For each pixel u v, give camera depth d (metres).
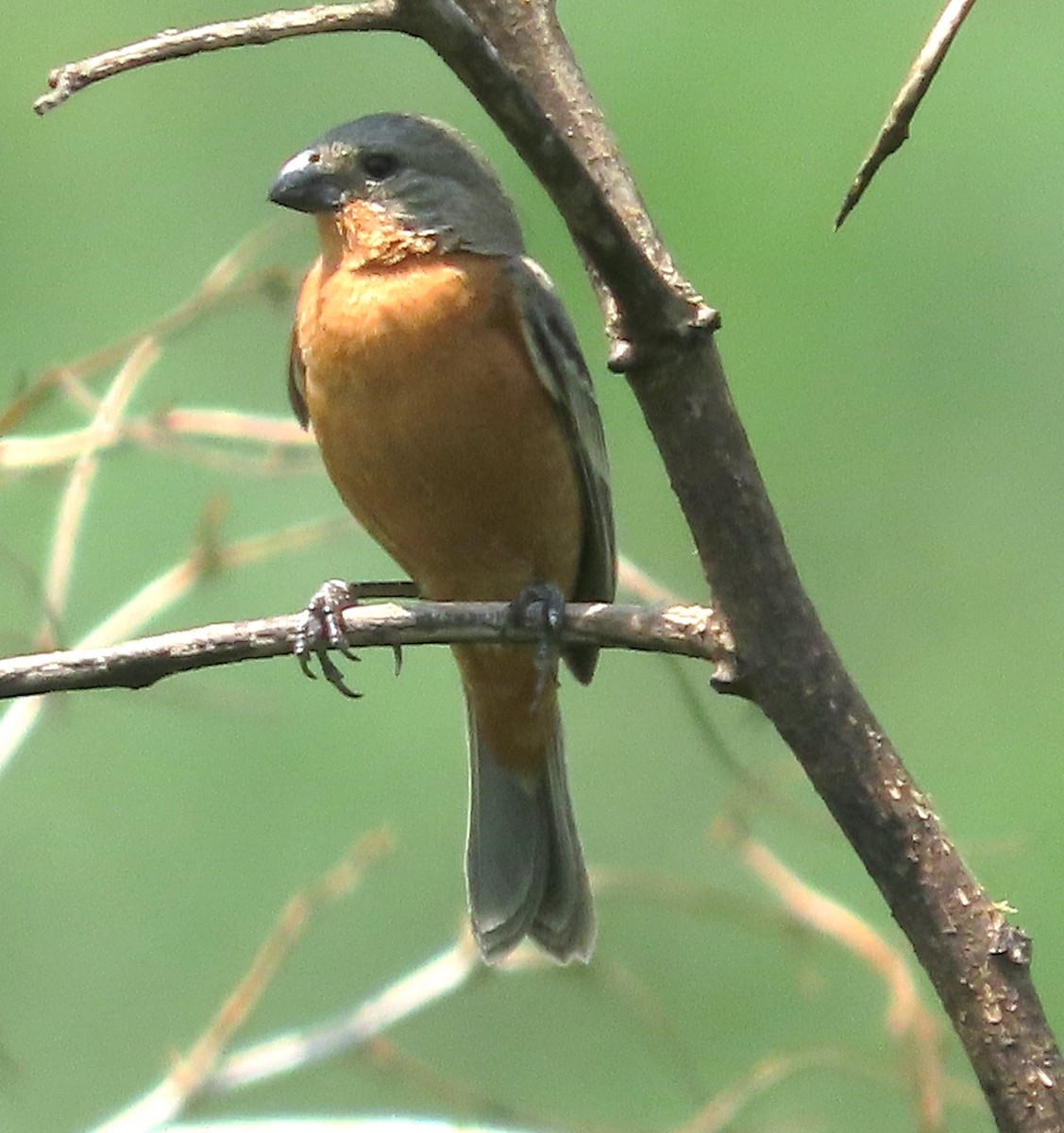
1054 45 13.34
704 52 13.22
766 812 10.70
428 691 12.61
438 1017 11.09
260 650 6.37
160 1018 11.63
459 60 4.88
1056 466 12.76
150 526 12.11
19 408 9.19
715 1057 10.91
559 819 9.43
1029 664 12.50
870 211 13.02
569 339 8.72
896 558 12.77
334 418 8.66
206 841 12.11
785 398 12.83
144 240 13.09
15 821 11.98
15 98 13.41
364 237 8.73
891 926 11.09
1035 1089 5.16
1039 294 12.83
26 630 11.37
